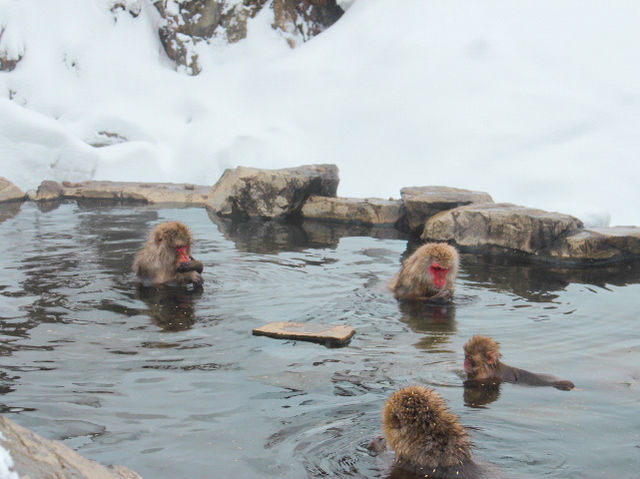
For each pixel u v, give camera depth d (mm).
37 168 14742
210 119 15898
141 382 4824
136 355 5383
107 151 15203
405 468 3512
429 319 6512
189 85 17000
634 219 11211
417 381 4887
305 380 4883
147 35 17781
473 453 3686
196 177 15031
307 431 4008
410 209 10969
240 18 17953
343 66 16109
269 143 14852
